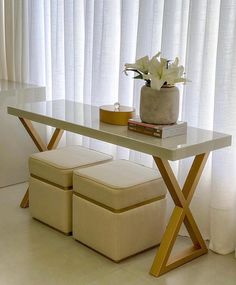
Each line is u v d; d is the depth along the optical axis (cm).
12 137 379
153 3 298
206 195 295
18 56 411
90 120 281
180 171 295
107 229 263
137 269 262
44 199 306
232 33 257
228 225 280
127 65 255
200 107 283
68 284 246
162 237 278
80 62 364
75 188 281
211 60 276
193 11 274
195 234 274
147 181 269
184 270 262
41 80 406
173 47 290
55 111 304
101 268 262
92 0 339
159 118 250
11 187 382
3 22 418
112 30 330
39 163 304
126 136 247
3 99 365
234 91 262
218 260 275
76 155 315
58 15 371
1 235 297
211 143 244
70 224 297
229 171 272
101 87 341
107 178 269
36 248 282
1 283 245
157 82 242
